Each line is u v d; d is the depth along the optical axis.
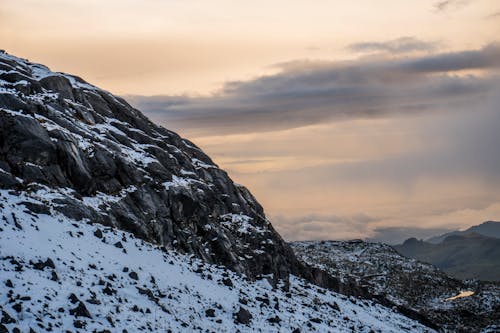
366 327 65.38
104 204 54.25
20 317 29.20
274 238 86.69
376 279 163.75
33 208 44.09
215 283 52.03
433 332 88.88
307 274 90.94
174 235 61.28
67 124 58.09
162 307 39.47
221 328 41.41
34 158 50.25
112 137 64.94
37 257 36.84
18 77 60.03
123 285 39.88
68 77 72.88
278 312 52.62
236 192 83.94
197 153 86.56
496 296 148.12
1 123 49.34
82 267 39.12
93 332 30.92
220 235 67.69
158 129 82.25
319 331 51.94
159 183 64.19
